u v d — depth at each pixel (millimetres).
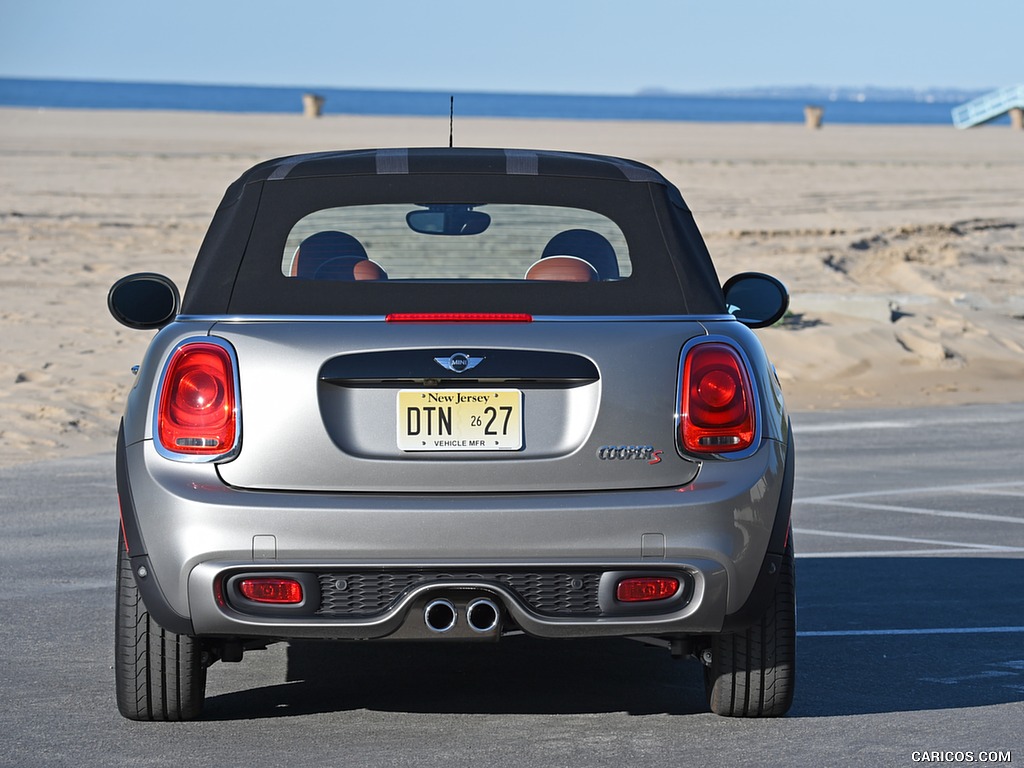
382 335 12203
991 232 89500
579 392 12258
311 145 142000
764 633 13305
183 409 12188
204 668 13453
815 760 12508
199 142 140875
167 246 72562
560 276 13164
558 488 12141
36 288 59906
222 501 11938
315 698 14602
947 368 51250
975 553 23422
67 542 23344
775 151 157750
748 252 76938
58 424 35781
